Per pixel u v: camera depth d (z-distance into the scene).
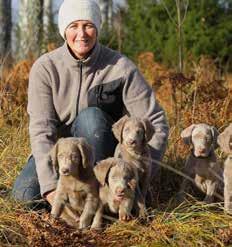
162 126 6.86
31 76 6.91
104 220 6.17
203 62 14.77
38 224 5.95
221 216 6.38
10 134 9.19
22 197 6.78
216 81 10.54
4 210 6.43
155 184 7.56
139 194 6.25
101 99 6.88
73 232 5.93
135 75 6.89
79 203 6.09
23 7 17.42
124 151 6.46
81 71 6.83
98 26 6.87
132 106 6.88
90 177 6.00
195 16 18.55
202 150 6.81
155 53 19.31
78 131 6.76
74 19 6.73
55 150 6.00
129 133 6.34
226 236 6.03
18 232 6.03
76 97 6.86
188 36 18.45
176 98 10.41
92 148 6.02
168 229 6.08
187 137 7.02
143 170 6.46
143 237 5.96
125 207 6.02
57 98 6.87
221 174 7.01
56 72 6.85
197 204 6.73
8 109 10.19
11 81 11.39
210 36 18.48
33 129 6.73
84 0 6.81
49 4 18.19
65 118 6.93
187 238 6.04
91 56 6.77
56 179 6.41
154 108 6.89
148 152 6.52
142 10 20.05
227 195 6.60
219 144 6.68
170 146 8.29
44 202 6.78
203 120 9.27
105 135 6.71
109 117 6.93
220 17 18.83
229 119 9.45
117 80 6.85
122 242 5.93
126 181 5.83
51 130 6.73
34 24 16.11
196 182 7.00
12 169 7.85
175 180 7.73
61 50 6.91
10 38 18.16
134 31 20.05
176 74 10.20
